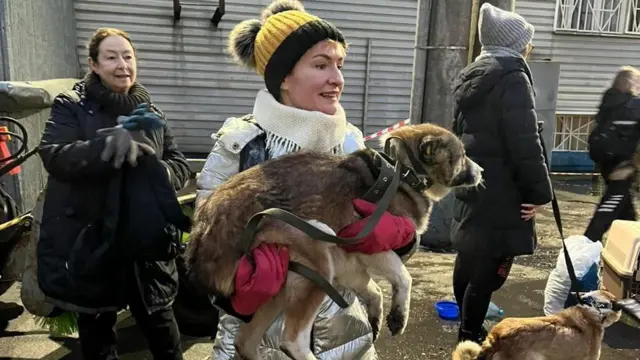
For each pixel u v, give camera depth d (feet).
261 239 4.95
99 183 7.84
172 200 7.75
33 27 21.71
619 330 12.54
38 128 16.35
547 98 25.55
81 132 8.07
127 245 7.69
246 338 5.49
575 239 12.60
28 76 20.88
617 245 12.87
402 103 34.58
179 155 9.34
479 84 10.00
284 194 5.12
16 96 15.10
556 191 28.99
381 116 34.47
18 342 11.62
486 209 10.13
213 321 11.82
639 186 14.64
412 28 33.60
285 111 6.05
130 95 8.55
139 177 7.65
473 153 10.11
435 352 11.62
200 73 32.14
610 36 34.94
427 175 5.74
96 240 7.91
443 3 17.03
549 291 12.05
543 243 19.83
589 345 8.86
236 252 4.94
